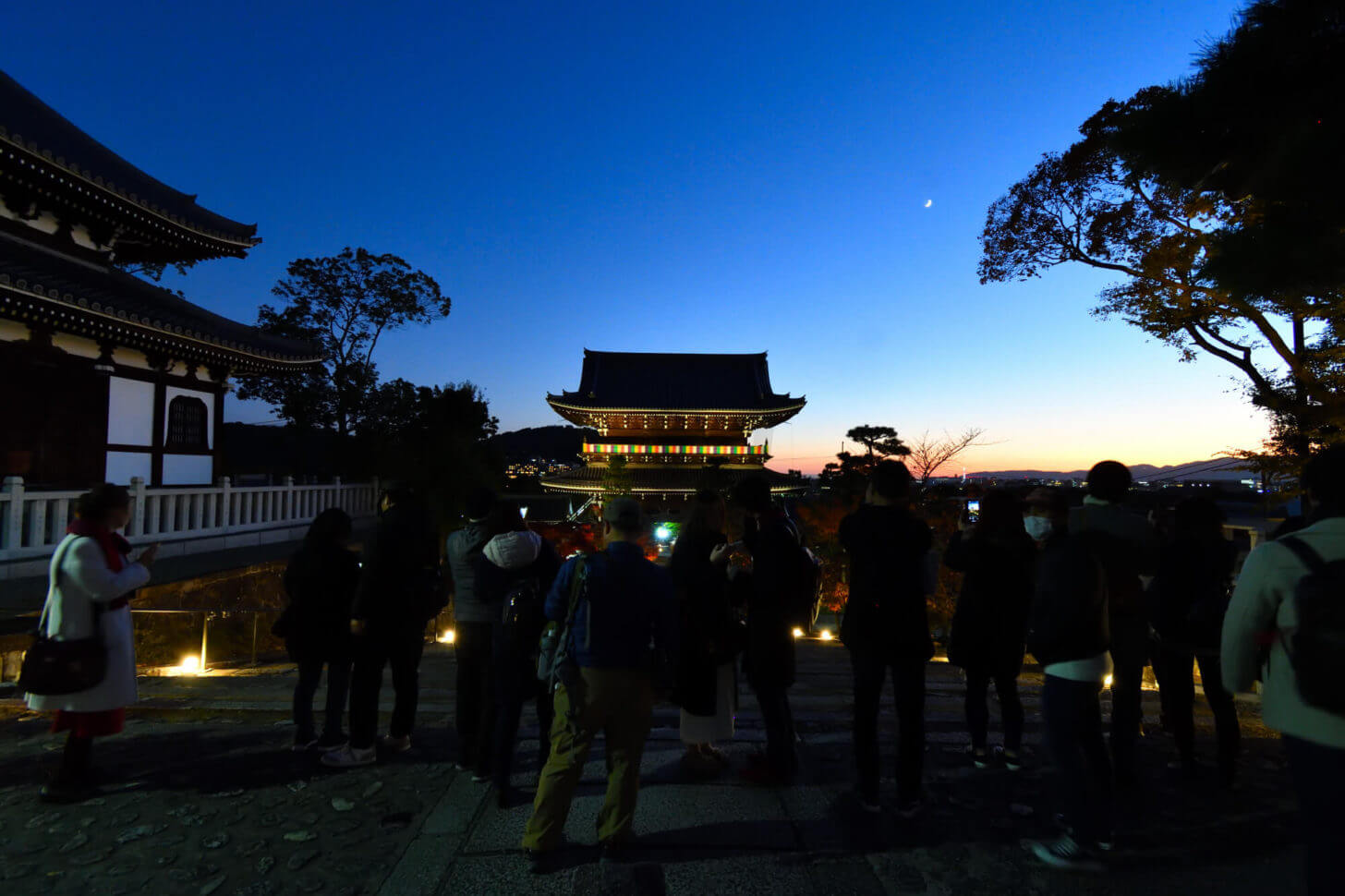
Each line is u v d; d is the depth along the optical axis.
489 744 4.35
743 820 3.82
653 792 4.21
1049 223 16.28
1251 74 3.07
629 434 35.06
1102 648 3.40
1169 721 5.43
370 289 31.58
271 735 5.31
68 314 11.03
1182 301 13.57
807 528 14.02
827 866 3.35
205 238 16.80
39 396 11.84
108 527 4.23
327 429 32.66
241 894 3.13
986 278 18.31
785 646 4.23
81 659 4.01
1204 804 4.05
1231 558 4.36
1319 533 2.33
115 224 15.12
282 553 12.39
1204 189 3.68
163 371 14.46
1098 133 14.14
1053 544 3.57
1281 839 3.60
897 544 3.91
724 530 4.48
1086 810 3.33
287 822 3.86
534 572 4.36
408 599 4.75
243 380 31.00
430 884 3.19
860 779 3.93
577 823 3.83
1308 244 3.07
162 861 3.43
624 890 3.09
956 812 3.96
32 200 13.23
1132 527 4.09
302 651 4.80
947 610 11.16
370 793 4.25
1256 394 9.42
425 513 5.04
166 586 9.05
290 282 30.95
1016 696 4.57
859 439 28.80
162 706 5.96
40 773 4.57
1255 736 5.39
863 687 3.91
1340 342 7.21
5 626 7.11
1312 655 2.15
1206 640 4.25
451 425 18.73
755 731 5.54
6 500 9.01
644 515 3.70
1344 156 2.86
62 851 3.53
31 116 15.23
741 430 35.19
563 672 3.45
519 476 39.47
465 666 4.56
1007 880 3.23
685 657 4.15
